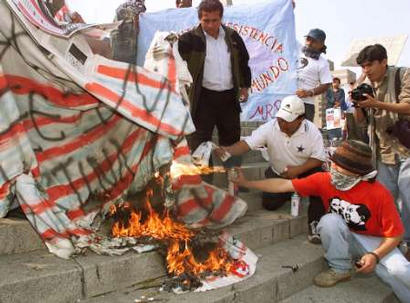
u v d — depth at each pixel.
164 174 3.12
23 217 2.82
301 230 4.20
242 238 3.49
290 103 3.87
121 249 2.77
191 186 3.31
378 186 3.28
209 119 4.07
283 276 3.14
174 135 2.90
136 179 3.16
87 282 2.51
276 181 3.60
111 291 2.63
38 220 2.65
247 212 4.27
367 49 3.92
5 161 2.61
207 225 3.43
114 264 2.62
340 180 3.29
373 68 3.91
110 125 3.14
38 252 2.70
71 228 2.82
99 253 2.72
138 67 2.91
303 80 5.36
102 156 3.18
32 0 2.72
